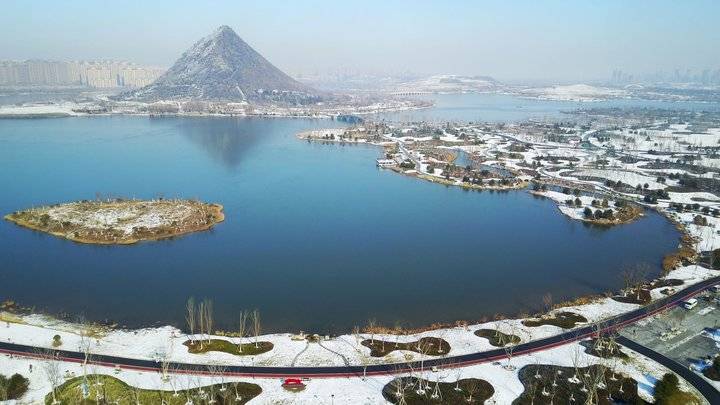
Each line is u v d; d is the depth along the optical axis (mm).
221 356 140375
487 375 135000
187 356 139875
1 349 140250
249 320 164250
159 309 169625
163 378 129125
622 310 171625
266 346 146375
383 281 196750
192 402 120500
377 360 141000
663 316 167625
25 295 177250
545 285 195750
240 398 122812
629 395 126438
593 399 124125
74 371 130750
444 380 132500
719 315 169125
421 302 179625
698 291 186875
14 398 119625
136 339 149250
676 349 148000
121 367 133750
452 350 146875
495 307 177250
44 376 128500
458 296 185000
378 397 125062
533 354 145125
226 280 194125
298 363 138625
